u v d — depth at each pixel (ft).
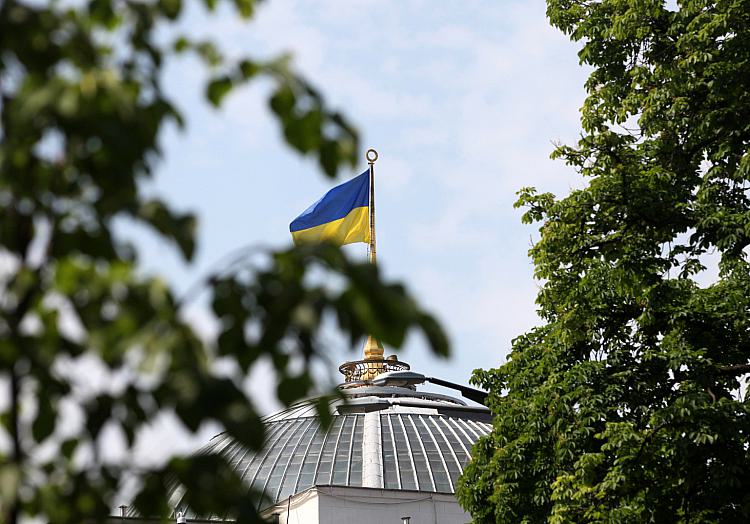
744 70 217.36
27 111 35.60
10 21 37.68
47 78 37.42
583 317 222.69
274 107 38.83
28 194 37.86
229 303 37.45
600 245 224.74
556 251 225.15
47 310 37.22
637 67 229.04
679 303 216.33
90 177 38.11
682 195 225.15
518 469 231.30
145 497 38.11
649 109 222.89
